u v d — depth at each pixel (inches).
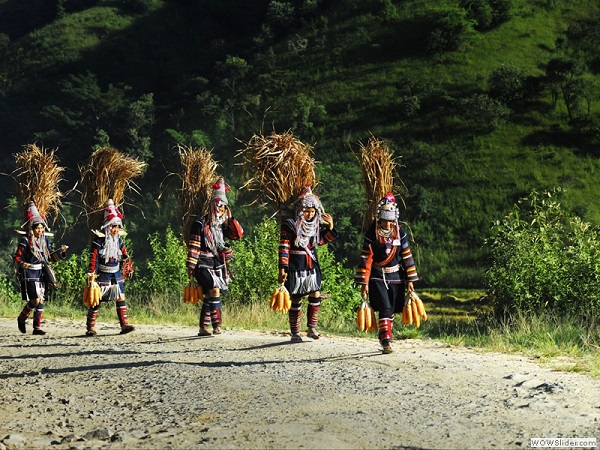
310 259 1178.6
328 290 1947.6
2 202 7377.0
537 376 861.2
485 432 611.5
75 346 1215.6
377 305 1038.4
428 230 7470.5
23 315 1402.6
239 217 6545.3
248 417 680.4
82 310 1935.3
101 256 1350.9
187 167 1505.9
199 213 1481.3
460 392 776.3
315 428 625.9
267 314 1659.7
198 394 801.6
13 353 1159.6
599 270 1664.6
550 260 1728.6
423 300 5905.5
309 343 1193.4
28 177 1450.5
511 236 1830.7
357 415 669.9
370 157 1112.2
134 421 710.5
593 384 812.6
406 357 1025.5
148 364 1006.4
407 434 604.7
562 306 1673.2
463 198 7829.7
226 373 909.2
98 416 743.7
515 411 686.5
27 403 816.9
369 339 1318.9
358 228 6766.7
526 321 1460.4
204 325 1316.4
